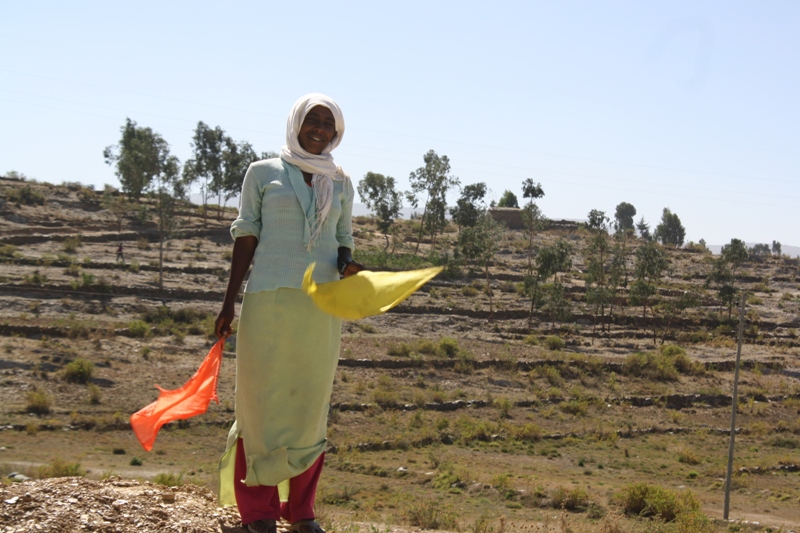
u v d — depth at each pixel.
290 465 4.13
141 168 75.00
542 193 98.44
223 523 4.50
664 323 65.88
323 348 4.22
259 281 4.19
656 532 20.58
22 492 4.31
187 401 4.58
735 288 75.81
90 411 32.97
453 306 60.91
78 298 48.12
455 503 25.16
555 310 60.34
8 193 72.06
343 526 6.45
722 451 38.91
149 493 4.72
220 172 82.88
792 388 51.25
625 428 41.19
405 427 37.38
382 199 90.50
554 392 45.22
